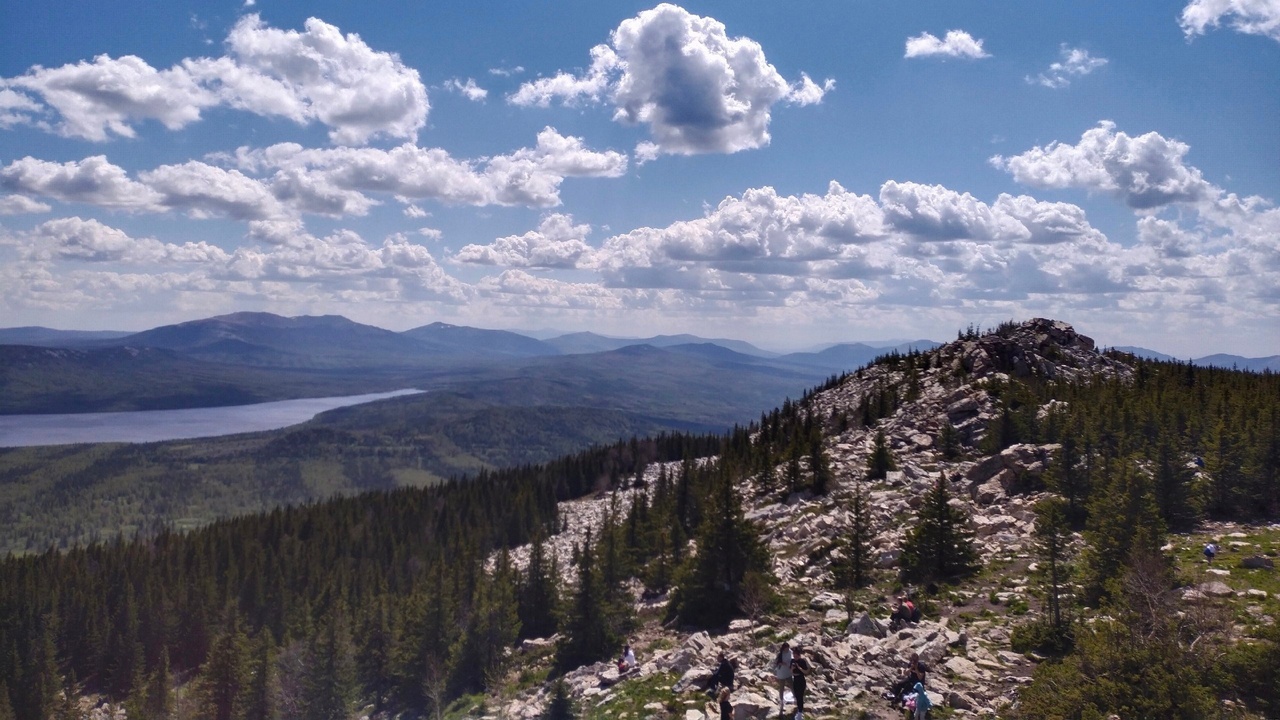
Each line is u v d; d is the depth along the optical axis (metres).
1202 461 57.84
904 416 92.38
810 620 42.19
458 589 77.50
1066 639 32.31
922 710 25.56
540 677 53.16
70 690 100.44
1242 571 37.34
